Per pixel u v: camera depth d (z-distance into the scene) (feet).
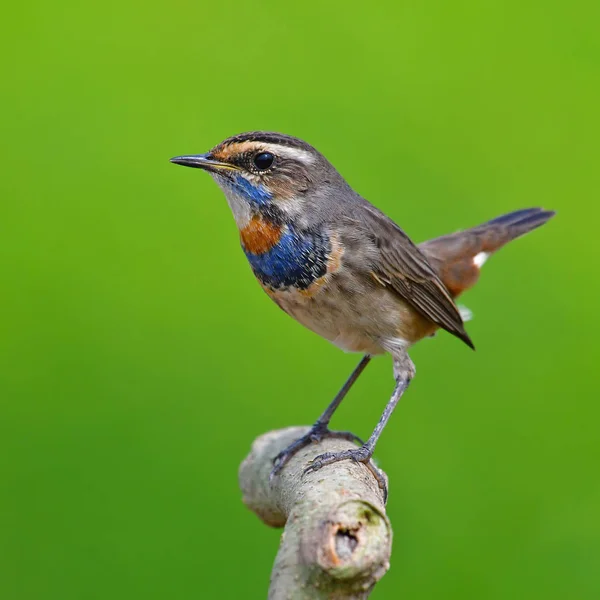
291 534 24.34
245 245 38.22
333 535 23.58
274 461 34.40
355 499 24.43
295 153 37.65
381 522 24.21
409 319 39.42
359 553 23.52
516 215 47.83
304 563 23.58
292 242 37.17
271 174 37.27
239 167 37.52
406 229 52.54
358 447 35.22
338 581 23.38
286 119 55.67
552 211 48.26
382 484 33.35
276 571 24.03
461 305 46.98
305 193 37.55
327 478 27.12
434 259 44.55
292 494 30.09
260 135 37.78
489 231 46.39
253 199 37.37
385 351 39.22
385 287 38.01
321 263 37.04
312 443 35.78
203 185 55.06
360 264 37.14
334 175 39.19
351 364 51.57
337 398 39.42
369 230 37.91
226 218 54.49
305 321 38.86
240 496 46.62
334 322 38.27
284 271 37.55
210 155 38.04
